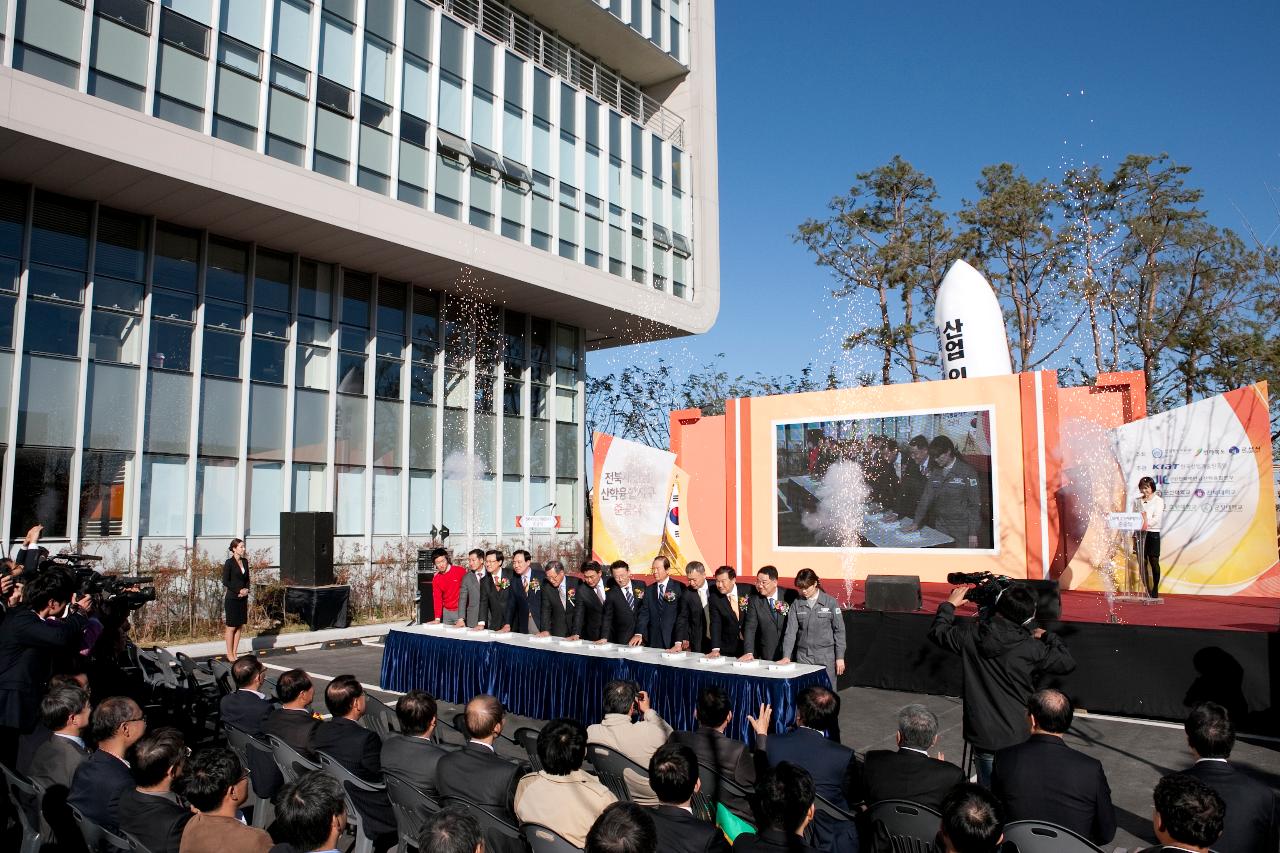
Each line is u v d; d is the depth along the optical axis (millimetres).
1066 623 8703
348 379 18562
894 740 7797
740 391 33125
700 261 26062
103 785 3891
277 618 14891
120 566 13836
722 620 8367
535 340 23328
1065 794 3701
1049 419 14000
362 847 4250
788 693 6441
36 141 12406
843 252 29562
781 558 16344
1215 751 3670
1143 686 8305
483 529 21031
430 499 20031
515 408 22469
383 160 17812
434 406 20359
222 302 16422
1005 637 4844
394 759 4273
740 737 6562
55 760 4383
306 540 15070
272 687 7758
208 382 16062
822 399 16281
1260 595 12328
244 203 14914
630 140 24141
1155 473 13250
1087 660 8555
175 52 14469
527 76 21219
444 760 4035
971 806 2838
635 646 8172
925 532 14938
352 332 18750
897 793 3912
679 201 25844
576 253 22125
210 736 7316
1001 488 14297
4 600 6500
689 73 26438
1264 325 25047
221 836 3201
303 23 16531
